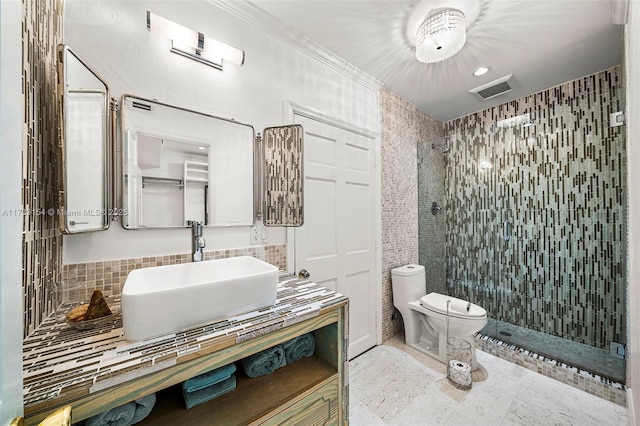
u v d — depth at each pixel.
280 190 1.45
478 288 2.55
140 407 0.67
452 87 2.18
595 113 1.91
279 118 1.50
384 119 2.21
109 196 0.98
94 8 0.97
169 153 1.14
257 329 0.73
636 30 1.02
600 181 1.89
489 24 1.44
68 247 0.90
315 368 1.00
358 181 2.02
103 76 0.98
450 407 1.45
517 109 2.38
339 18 1.42
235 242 1.33
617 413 1.38
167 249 1.13
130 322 0.65
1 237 0.32
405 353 2.02
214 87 1.26
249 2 1.31
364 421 1.35
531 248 2.23
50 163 0.78
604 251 1.88
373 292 2.12
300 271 1.52
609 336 1.85
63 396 0.49
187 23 1.18
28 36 0.65
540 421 1.34
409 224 2.47
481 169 2.52
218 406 0.80
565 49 1.66
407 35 1.56
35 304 0.70
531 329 2.22
